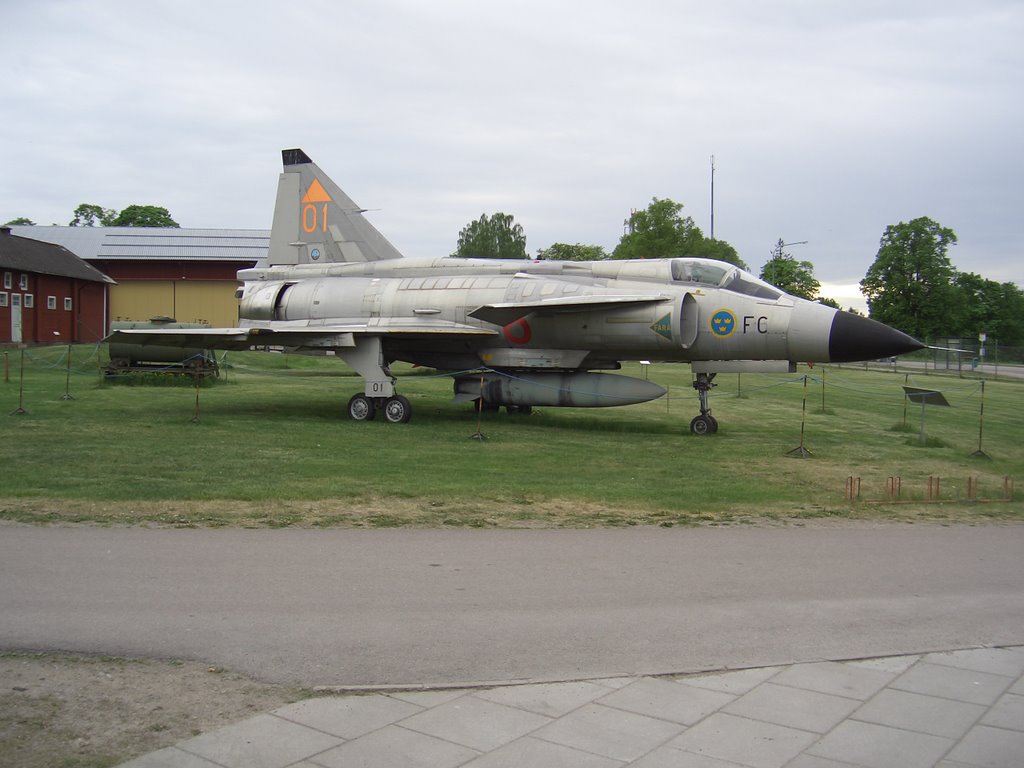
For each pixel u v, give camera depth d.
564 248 92.12
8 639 5.23
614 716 4.52
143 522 8.05
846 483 11.77
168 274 52.69
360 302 19.03
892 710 4.70
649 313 15.95
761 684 4.98
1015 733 4.47
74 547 7.16
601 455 13.60
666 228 61.72
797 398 27.64
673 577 6.95
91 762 3.88
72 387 22.42
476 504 9.34
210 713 4.40
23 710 4.35
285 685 4.75
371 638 5.44
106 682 4.70
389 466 11.52
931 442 16.61
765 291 16.19
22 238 40.31
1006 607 6.49
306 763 3.95
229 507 8.73
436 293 18.33
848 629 5.91
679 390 29.47
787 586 6.83
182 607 5.86
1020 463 14.45
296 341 17.81
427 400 22.69
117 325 35.75
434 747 4.14
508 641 5.47
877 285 64.75
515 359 17.75
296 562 6.98
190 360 24.98
